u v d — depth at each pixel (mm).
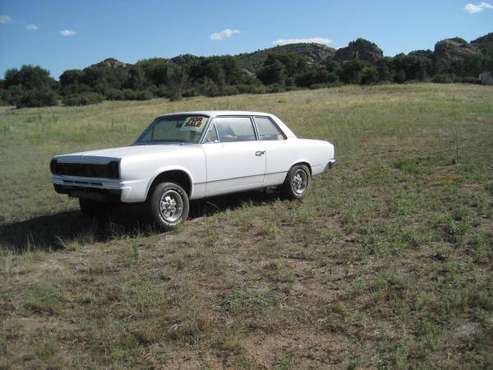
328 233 6125
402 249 5477
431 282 4613
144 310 4207
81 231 6652
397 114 25234
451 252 5344
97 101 76688
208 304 4344
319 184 9617
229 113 7484
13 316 4223
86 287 4789
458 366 3305
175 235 6406
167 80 108312
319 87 83375
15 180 11156
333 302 4324
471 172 9617
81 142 19859
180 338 3748
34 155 16031
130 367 3404
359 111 28656
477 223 6199
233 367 3398
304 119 25234
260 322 3988
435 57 105312
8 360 3484
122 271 5223
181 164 6566
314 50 199500
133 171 6039
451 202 7391
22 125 28203
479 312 3982
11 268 5285
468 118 21828
